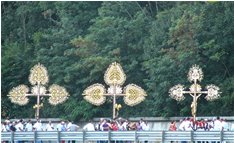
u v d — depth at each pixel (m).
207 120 100.25
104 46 122.19
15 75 127.69
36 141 95.12
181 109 111.31
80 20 128.50
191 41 112.88
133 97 101.19
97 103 102.00
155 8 130.25
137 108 116.25
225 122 98.38
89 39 121.38
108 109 117.69
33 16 135.38
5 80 127.38
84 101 118.44
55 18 136.12
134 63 119.00
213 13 115.38
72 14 129.62
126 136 92.25
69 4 129.62
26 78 127.81
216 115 111.06
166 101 112.06
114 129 96.12
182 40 113.00
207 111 111.56
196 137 89.88
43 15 135.12
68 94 110.88
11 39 135.62
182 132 90.38
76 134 93.88
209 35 114.06
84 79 119.94
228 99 110.25
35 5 134.75
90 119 117.56
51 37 126.75
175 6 125.44
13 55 129.12
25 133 95.56
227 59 114.50
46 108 122.38
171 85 112.12
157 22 120.00
